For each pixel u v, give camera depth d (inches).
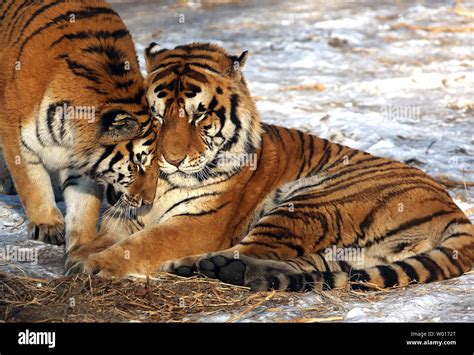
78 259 402.6
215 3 1441.9
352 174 420.5
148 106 412.2
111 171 407.5
